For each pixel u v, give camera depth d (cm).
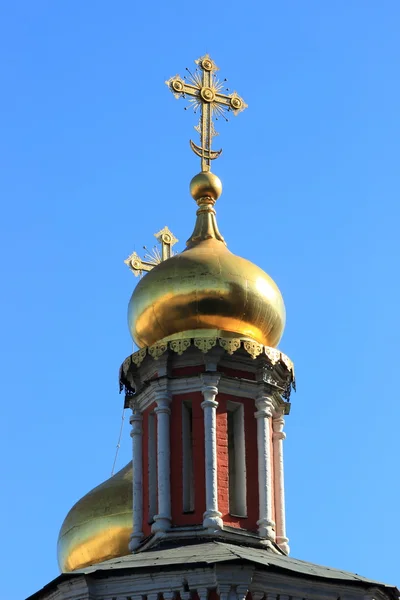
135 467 9125
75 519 10425
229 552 8250
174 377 9012
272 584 8100
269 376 9100
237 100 10069
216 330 9069
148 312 9162
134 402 9225
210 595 8006
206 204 9644
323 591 8225
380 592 8344
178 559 8181
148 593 8081
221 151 9925
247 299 9100
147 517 8994
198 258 9181
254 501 8888
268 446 9012
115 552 10294
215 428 8869
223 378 8981
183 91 9938
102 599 8169
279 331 9281
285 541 8981
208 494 8750
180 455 8894
